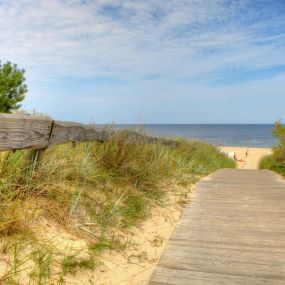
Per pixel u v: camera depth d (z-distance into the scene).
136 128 7.16
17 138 3.07
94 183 4.50
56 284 2.49
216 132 150.62
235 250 3.45
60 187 3.67
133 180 5.36
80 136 4.59
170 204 5.36
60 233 3.13
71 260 2.76
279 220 4.56
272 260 3.20
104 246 3.19
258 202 5.70
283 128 12.39
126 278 2.89
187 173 8.41
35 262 2.57
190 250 3.45
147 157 6.52
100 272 2.86
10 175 3.18
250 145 66.12
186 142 12.77
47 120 3.64
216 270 2.98
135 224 4.07
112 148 5.49
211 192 6.64
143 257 3.33
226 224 4.38
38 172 3.55
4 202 2.98
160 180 6.36
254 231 4.08
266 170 11.55
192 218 4.67
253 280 2.79
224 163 15.06
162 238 3.91
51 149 4.29
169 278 2.82
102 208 3.94
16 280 2.34
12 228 2.78
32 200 3.26
